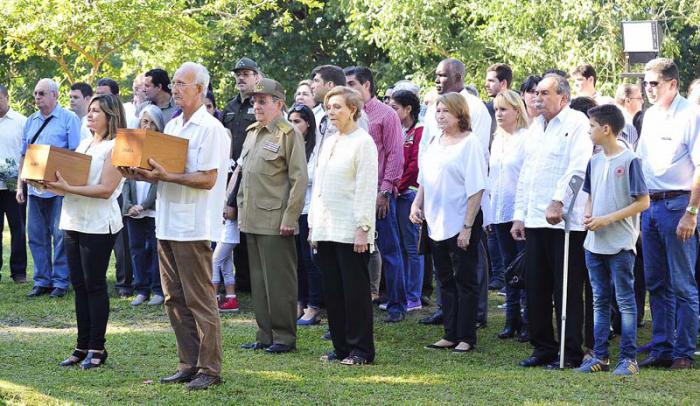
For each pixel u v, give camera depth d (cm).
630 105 802
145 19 1728
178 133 562
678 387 563
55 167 597
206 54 1936
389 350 694
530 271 641
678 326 634
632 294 609
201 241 557
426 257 890
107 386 579
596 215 605
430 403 532
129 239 870
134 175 541
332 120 639
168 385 575
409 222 829
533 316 642
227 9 1959
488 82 830
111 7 1688
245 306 859
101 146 619
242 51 2320
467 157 676
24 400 546
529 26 1742
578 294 628
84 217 612
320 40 2334
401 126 811
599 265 611
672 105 638
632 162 596
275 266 678
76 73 2048
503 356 676
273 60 2292
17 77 2512
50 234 930
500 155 746
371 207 627
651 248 646
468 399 542
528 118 767
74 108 994
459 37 1972
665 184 634
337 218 633
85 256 615
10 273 1041
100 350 631
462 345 691
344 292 643
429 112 779
